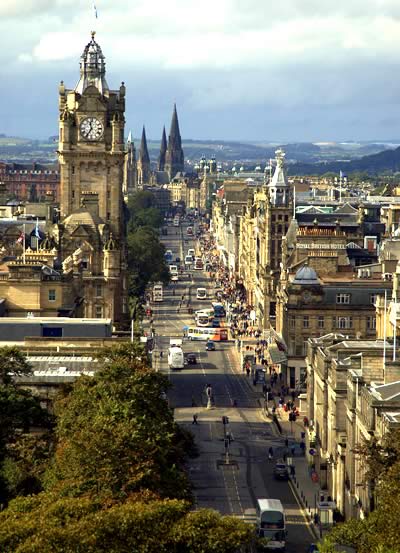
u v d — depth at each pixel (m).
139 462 185.75
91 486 181.12
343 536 171.75
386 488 173.38
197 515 164.00
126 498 177.88
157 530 160.75
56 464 194.88
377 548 155.12
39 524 161.00
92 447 185.00
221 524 164.00
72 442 188.88
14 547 158.38
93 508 168.12
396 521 163.75
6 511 172.12
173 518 163.38
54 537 155.62
